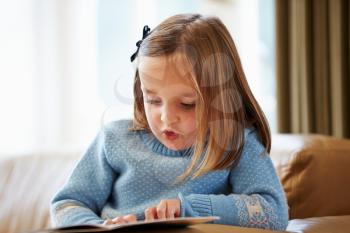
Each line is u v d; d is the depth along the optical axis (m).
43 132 2.90
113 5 3.15
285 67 2.73
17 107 2.85
